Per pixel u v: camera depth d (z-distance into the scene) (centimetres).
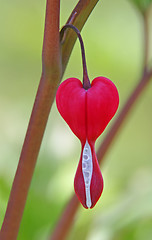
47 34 22
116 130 28
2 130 36
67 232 28
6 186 33
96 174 21
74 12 23
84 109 21
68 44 23
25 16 49
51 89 23
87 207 21
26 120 37
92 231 31
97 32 47
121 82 45
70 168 34
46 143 34
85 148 21
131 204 32
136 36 47
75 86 21
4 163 34
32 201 33
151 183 35
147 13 29
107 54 44
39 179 33
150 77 29
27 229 32
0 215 32
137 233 33
